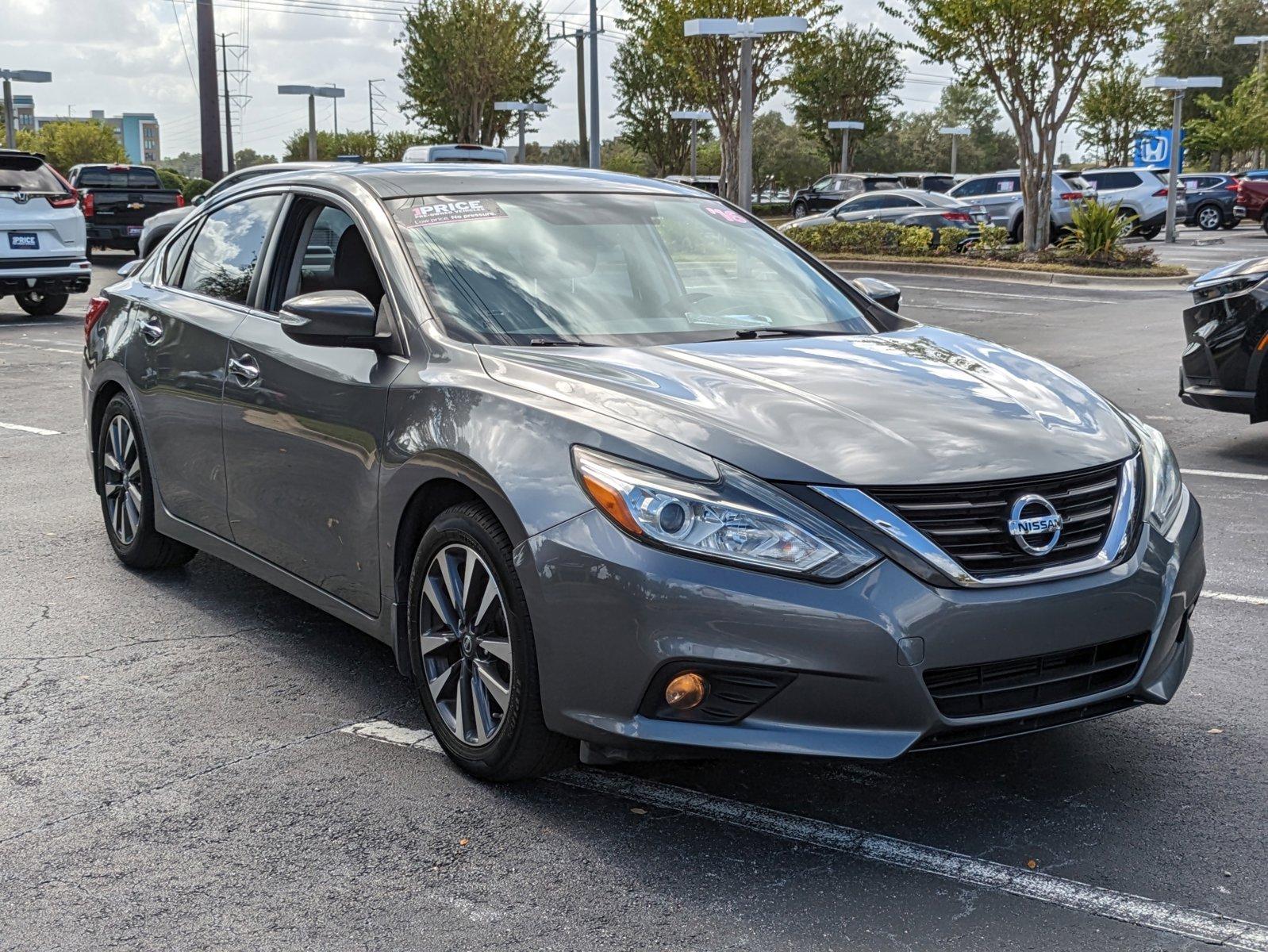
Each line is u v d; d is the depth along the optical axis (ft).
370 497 12.50
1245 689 13.91
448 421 11.53
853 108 175.01
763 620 9.64
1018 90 81.51
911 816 11.02
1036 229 83.56
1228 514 21.62
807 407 10.84
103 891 9.85
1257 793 11.41
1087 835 10.64
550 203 14.75
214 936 9.21
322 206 14.88
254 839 10.66
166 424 16.56
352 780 11.76
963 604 9.74
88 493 23.50
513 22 142.10
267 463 14.28
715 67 96.22
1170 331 49.85
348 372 12.96
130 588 17.80
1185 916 9.36
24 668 14.71
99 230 87.30
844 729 9.77
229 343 15.08
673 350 12.42
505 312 12.84
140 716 13.32
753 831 10.73
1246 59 236.22
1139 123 168.86
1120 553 10.52
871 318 14.60
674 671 9.87
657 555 9.88
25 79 140.67
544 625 10.43
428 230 13.64
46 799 11.42
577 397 11.03
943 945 9.00
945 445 10.39
